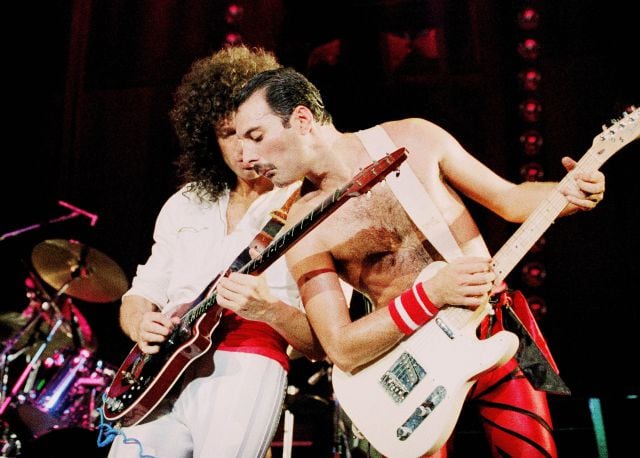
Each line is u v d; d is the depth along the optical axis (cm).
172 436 284
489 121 881
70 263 743
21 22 891
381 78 892
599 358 798
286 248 261
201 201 322
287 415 460
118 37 945
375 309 274
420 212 260
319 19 894
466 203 859
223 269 299
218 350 282
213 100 322
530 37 891
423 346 246
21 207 892
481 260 236
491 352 236
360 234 269
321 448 559
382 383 251
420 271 263
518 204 261
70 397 692
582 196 237
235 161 310
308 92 269
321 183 277
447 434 238
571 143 863
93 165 923
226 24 923
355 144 276
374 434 247
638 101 820
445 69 895
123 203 912
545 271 827
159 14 946
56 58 921
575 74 879
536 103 868
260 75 271
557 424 490
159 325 279
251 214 309
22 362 800
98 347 852
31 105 908
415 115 888
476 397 276
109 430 287
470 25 903
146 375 283
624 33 839
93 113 935
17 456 486
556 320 819
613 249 823
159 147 923
